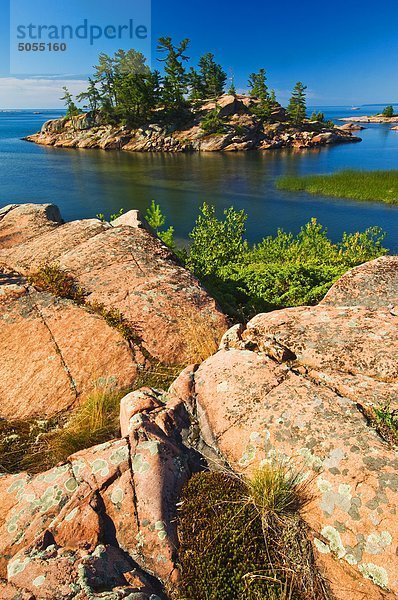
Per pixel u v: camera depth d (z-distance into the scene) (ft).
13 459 13.25
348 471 9.61
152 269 21.75
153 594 8.25
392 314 15.20
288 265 32.91
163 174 154.92
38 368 16.30
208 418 12.39
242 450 11.12
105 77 324.60
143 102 278.05
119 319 18.12
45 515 9.71
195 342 17.65
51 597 7.76
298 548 8.91
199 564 8.91
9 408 15.24
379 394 11.53
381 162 183.11
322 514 9.24
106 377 16.21
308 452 10.26
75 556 8.66
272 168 168.45
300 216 92.22
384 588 8.10
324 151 239.50
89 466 10.62
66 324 17.94
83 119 303.27
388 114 560.61
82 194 116.78
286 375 12.67
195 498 10.11
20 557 8.64
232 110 283.59
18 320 18.06
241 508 9.62
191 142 258.78
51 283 19.86
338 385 12.10
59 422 14.88
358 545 8.63
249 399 12.16
